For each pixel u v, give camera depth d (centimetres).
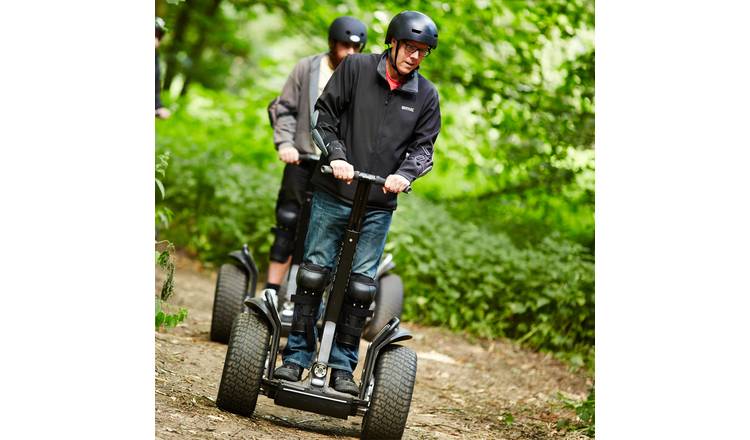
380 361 1094
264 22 4728
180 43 3938
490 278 2194
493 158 2698
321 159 1123
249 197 2731
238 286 1603
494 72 2631
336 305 1091
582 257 2188
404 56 1070
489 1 2547
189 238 2758
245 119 3328
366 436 1080
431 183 3144
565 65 2411
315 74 1541
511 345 2097
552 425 1405
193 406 1094
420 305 2259
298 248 1481
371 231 1110
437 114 1126
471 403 1519
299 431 1130
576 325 2028
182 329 1662
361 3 2788
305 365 1130
